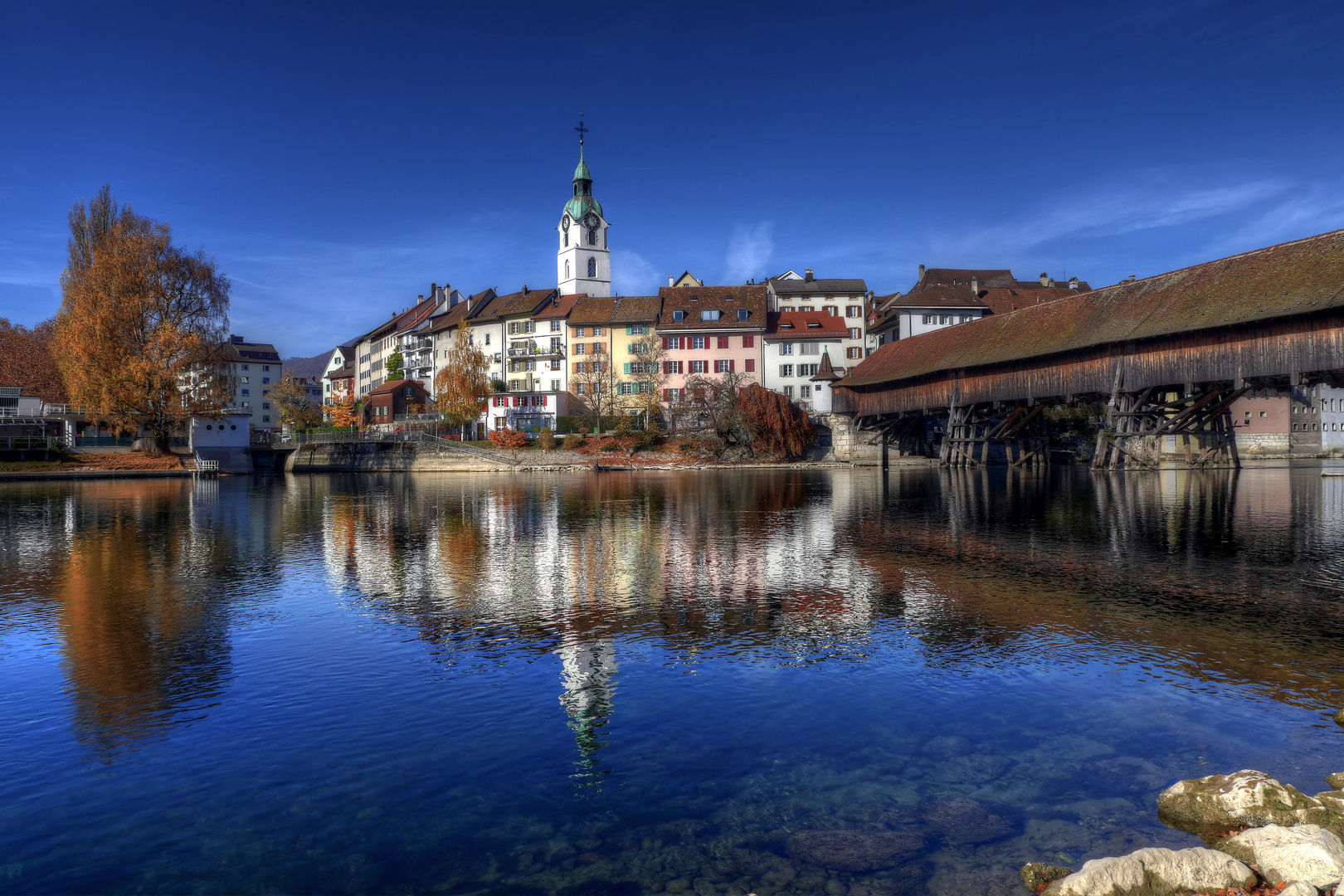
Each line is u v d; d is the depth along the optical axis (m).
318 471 76.62
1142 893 5.08
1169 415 52.06
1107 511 29.83
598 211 110.31
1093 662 10.37
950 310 90.31
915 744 7.75
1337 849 5.20
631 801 6.65
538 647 11.30
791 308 99.38
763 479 56.34
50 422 68.19
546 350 97.56
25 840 6.12
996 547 20.91
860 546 21.30
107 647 11.43
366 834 6.16
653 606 13.91
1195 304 44.47
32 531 26.05
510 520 28.80
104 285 58.31
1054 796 6.66
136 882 5.55
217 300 62.53
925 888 5.36
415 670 10.23
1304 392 91.25
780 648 11.16
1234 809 6.07
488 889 5.41
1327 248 39.78
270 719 8.52
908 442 74.50
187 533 25.45
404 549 21.33
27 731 8.23
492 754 7.59
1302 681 9.53
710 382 83.81
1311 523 25.38
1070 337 51.62
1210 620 12.67
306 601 14.59
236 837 6.13
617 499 38.38
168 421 63.75
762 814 6.41
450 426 85.19
